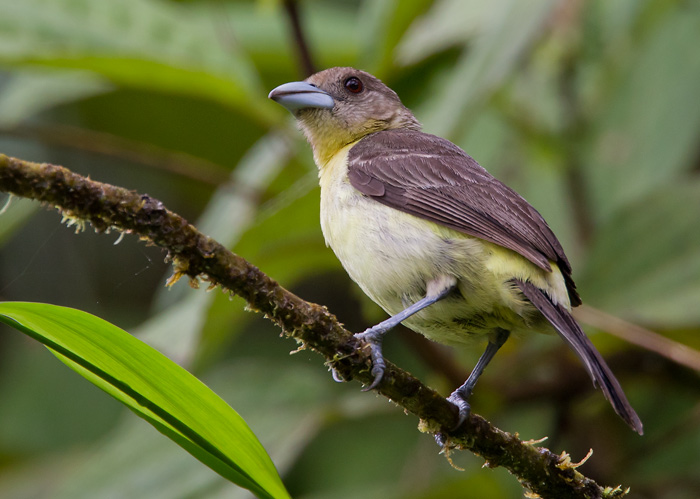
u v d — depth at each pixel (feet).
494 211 24.90
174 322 31.19
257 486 17.40
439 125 28.73
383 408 33.78
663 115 41.98
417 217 24.95
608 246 33.76
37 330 15.89
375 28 34.09
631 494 34.12
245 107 32.81
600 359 21.75
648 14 38.60
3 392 40.96
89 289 45.21
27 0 33.76
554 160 38.73
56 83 38.78
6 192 16.38
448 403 20.11
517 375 32.99
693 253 32.81
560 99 38.99
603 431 35.68
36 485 36.06
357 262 25.53
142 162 32.91
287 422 34.50
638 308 32.14
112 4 34.50
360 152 27.73
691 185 34.14
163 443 33.88
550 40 37.35
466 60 30.99
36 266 44.75
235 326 30.42
